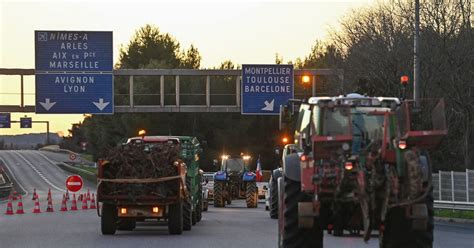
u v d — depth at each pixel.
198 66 160.50
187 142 42.91
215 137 130.75
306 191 19.25
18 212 54.75
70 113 68.06
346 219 19.77
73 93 68.00
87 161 192.75
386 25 69.50
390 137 19.67
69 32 67.94
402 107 20.16
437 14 60.81
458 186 55.56
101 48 68.12
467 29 60.31
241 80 70.62
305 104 22.39
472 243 30.16
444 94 59.75
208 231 36.97
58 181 143.88
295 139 23.66
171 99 128.75
